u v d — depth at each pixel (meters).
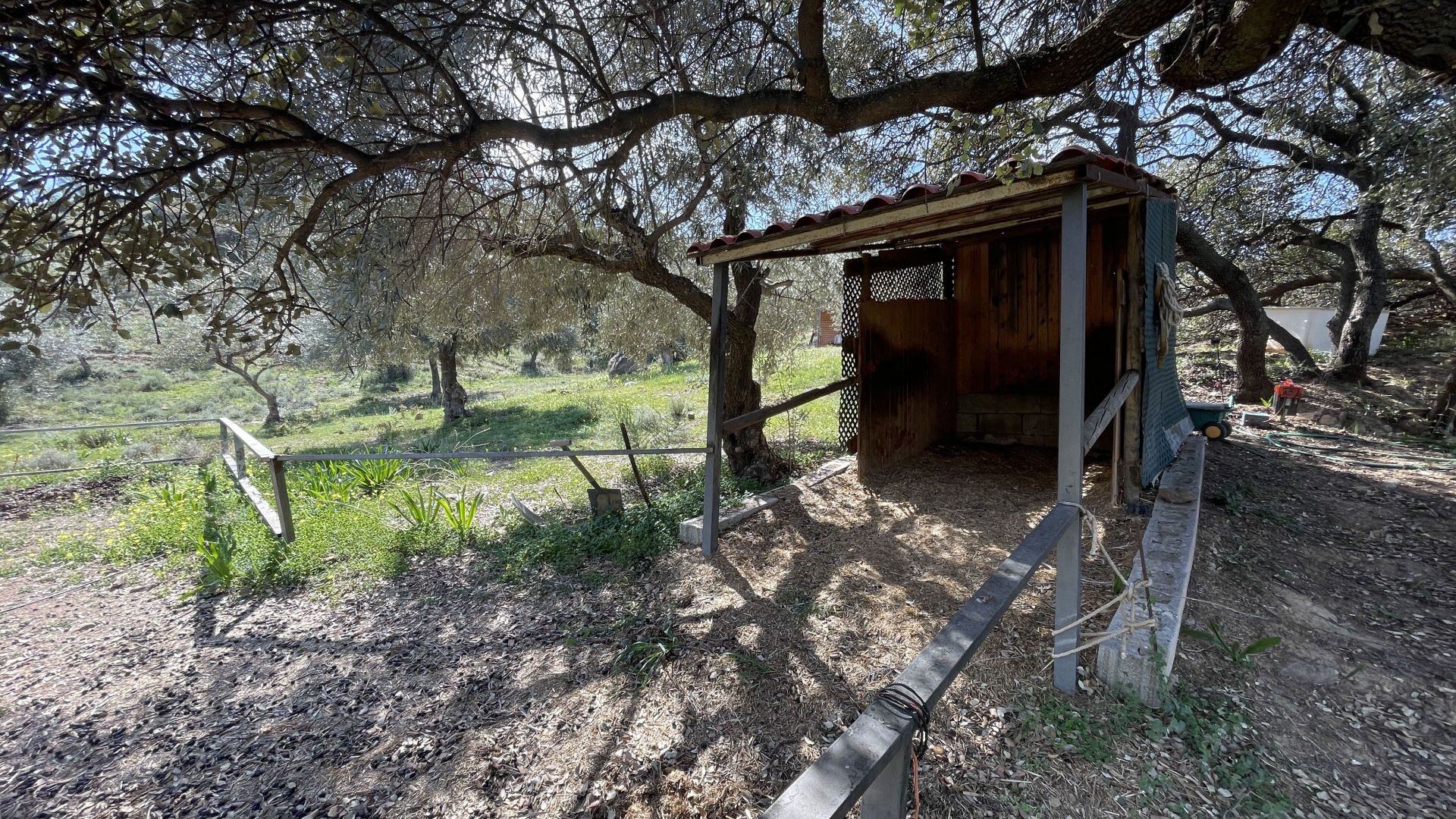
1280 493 4.53
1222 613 2.72
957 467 4.94
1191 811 1.72
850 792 0.84
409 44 2.53
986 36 4.04
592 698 2.65
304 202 3.45
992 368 5.57
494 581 4.10
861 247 4.61
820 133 5.47
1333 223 9.45
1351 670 2.39
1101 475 4.45
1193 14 2.63
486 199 3.39
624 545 4.34
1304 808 1.74
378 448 9.34
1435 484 4.73
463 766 2.32
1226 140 6.89
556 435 10.22
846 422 5.71
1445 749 1.98
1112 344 4.86
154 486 7.56
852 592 3.27
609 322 8.33
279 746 2.55
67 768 2.49
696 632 3.09
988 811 1.78
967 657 1.21
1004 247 5.39
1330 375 8.56
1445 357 9.05
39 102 1.96
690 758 2.22
